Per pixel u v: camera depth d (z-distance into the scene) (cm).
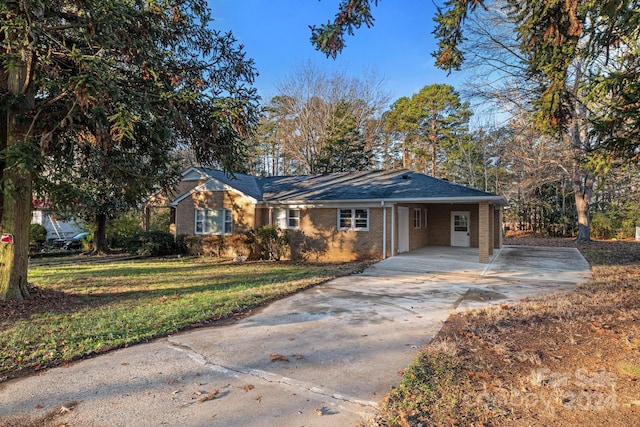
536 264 1298
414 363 422
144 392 362
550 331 527
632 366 392
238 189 1723
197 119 822
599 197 2833
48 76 653
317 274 1093
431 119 3747
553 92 533
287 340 516
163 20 749
